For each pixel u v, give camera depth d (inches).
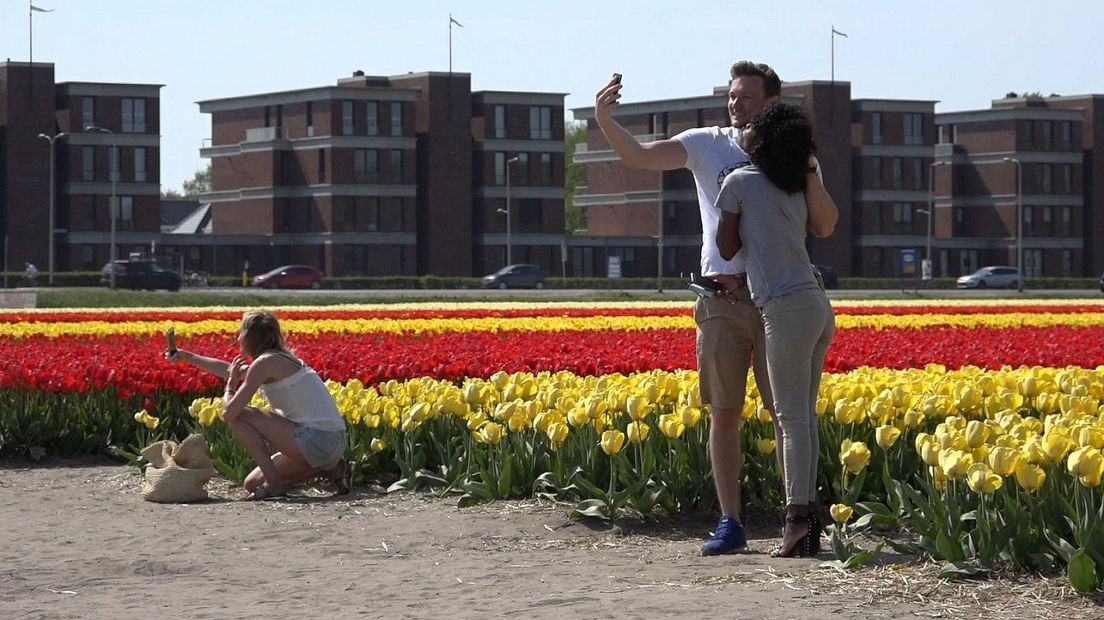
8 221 3521.2
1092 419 374.9
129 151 3671.3
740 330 362.6
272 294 2628.0
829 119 3976.4
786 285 349.4
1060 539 308.5
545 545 379.9
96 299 2004.2
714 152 371.6
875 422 410.9
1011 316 1277.1
